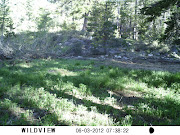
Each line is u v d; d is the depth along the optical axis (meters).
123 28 30.45
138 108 4.15
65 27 24.03
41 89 5.25
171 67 13.59
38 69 9.73
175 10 11.57
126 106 4.20
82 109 3.93
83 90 5.36
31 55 16.23
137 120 3.59
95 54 22.16
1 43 14.95
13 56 14.82
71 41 23.75
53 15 28.64
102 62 15.62
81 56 21.08
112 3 23.36
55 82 6.42
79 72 9.12
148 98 4.96
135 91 5.98
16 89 5.24
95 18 22.69
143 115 3.88
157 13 10.34
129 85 6.57
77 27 30.50
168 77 7.48
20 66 10.77
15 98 4.51
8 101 4.09
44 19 20.22
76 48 22.12
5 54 14.23
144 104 4.52
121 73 8.56
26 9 19.97
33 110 3.81
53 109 3.97
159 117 3.76
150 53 22.75
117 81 6.75
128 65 14.22
